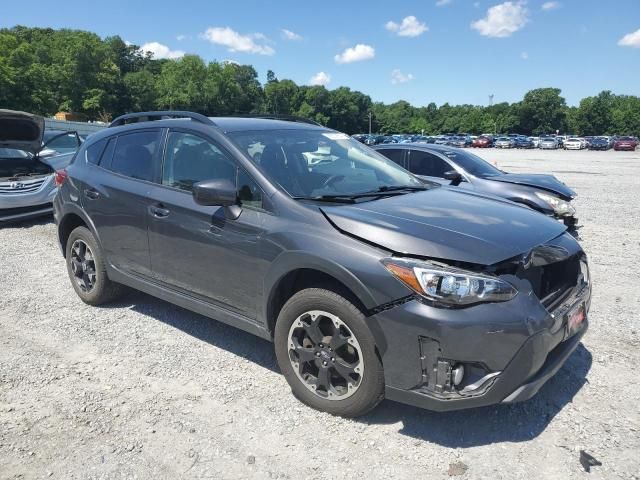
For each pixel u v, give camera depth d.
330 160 4.15
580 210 11.28
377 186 3.99
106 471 2.75
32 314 4.90
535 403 3.31
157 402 3.39
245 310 3.60
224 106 121.81
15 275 6.13
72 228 5.32
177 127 4.26
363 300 2.87
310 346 3.23
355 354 3.01
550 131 124.94
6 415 3.26
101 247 4.79
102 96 87.75
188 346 4.21
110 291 4.96
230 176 3.72
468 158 8.69
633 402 3.31
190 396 3.46
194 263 3.85
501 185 7.85
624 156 44.75
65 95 86.94
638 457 2.79
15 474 2.73
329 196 3.54
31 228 8.86
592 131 122.56
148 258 4.27
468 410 3.25
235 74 129.25
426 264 2.78
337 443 2.95
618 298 5.29
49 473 2.74
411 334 2.75
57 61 88.94
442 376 2.73
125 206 4.38
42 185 9.03
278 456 2.85
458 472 2.70
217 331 4.51
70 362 3.95
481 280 2.70
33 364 3.92
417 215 3.23
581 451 2.85
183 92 116.81
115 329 4.55
